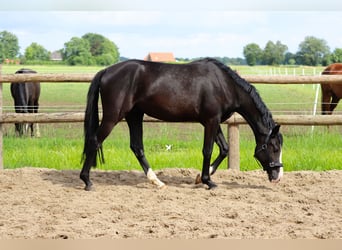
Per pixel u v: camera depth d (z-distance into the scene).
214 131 7.60
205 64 7.66
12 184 7.94
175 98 7.44
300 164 9.56
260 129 7.65
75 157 10.01
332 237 5.32
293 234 5.40
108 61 84.88
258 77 8.82
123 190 7.62
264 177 8.62
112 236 5.33
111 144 11.31
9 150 10.80
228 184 8.14
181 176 8.73
